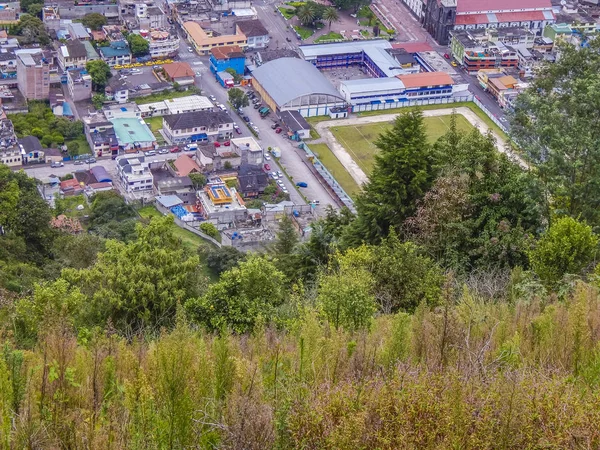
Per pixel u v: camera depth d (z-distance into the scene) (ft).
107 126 425.69
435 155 185.78
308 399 71.97
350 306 115.24
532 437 66.69
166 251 151.23
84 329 114.93
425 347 89.35
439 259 160.86
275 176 404.57
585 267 140.67
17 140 411.13
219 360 79.56
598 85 168.45
